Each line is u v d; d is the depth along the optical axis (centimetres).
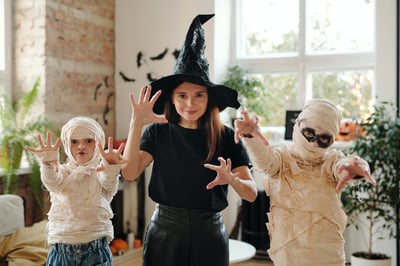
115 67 532
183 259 209
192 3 502
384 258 419
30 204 423
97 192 216
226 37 531
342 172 170
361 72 494
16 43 445
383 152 405
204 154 212
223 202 213
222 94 215
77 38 475
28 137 398
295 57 519
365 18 494
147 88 200
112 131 527
